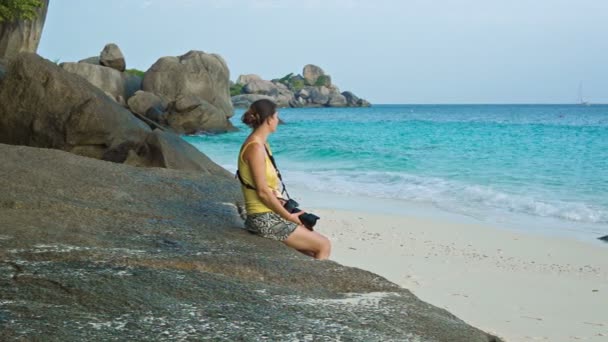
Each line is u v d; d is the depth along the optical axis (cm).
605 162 2062
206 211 579
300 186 1652
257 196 504
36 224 457
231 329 299
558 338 572
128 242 441
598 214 1253
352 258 870
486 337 343
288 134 3775
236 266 405
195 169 1282
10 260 377
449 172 1895
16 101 1384
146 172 722
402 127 4478
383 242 978
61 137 1380
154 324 297
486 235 1050
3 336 268
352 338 303
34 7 3372
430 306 379
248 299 347
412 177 1778
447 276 789
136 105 3797
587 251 952
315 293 376
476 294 714
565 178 1738
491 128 4059
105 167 708
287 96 13550
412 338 316
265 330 302
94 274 360
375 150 2527
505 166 2011
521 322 618
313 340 296
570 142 2823
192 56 4438
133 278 360
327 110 12144
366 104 14725
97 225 479
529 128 3994
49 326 283
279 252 456
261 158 496
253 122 506
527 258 902
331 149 2502
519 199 1404
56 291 330
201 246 451
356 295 380
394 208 1325
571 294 723
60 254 392
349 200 1429
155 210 555
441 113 10294
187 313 315
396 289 398
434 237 1024
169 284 356
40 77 1387
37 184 580
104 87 4150
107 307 313
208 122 3838
